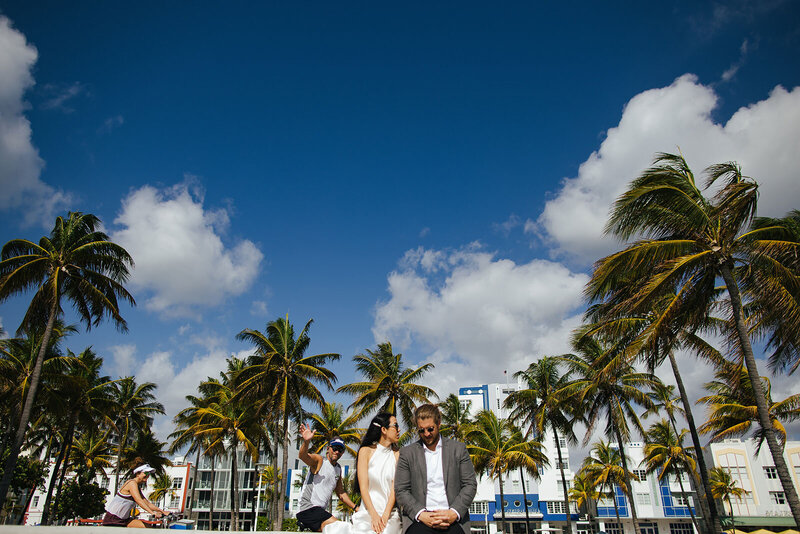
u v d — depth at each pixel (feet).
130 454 142.41
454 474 12.96
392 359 115.85
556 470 219.41
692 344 62.49
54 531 11.02
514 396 118.93
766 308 48.70
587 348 96.07
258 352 111.55
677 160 50.24
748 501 183.83
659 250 47.24
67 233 77.56
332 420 128.67
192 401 151.02
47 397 93.45
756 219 49.01
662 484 204.64
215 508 219.00
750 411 89.56
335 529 14.49
